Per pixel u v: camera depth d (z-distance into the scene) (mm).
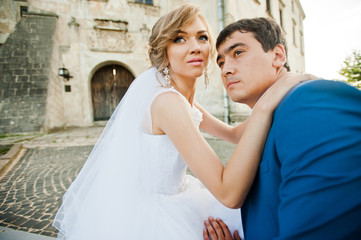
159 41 1013
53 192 2623
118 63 10555
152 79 1038
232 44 778
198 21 997
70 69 9711
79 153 4578
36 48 8836
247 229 744
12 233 1745
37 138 6441
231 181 692
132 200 970
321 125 458
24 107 7836
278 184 590
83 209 1035
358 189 404
